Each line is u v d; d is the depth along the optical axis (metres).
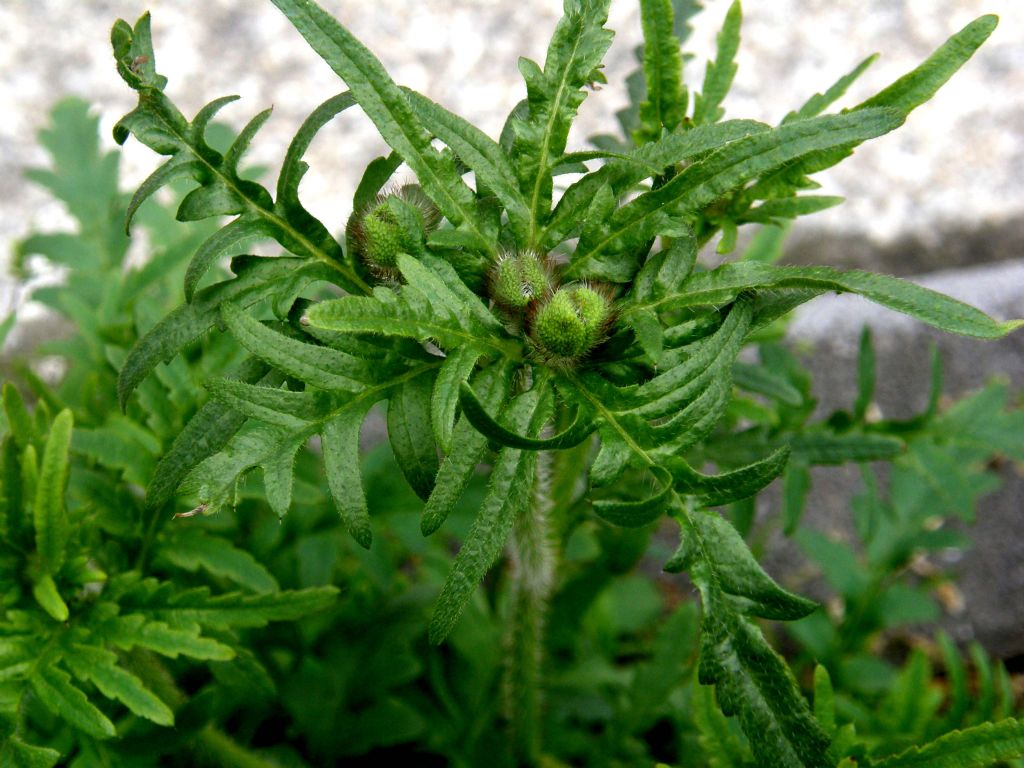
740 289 0.24
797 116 0.28
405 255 0.24
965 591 0.47
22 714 0.28
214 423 0.25
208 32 0.53
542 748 0.39
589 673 0.40
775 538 0.48
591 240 0.25
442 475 0.23
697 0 0.31
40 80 0.53
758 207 0.28
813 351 0.49
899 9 0.55
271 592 0.29
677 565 0.23
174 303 0.36
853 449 0.35
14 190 0.51
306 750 0.38
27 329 0.48
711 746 0.29
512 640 0.34
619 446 0.24
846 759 0.27
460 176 0.25
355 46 0.24
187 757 0.33
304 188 0.50
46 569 0.28
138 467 0.31
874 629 0.41
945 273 0.51
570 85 0.25
